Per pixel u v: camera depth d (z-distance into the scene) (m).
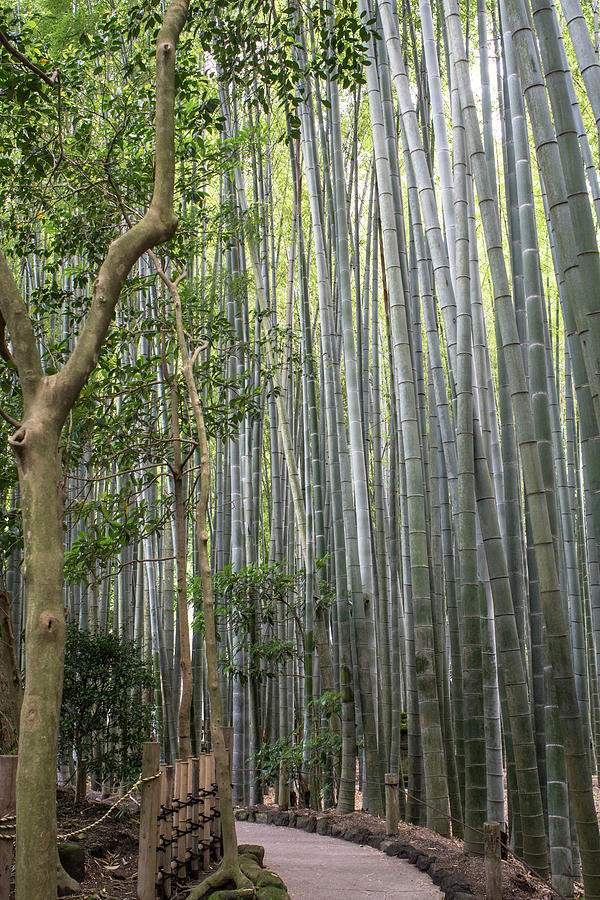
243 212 6.02
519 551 5.31
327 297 7.09
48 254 5.39
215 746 3.50
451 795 5.70
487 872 3.84
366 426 7.86
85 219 5.28
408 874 4.46
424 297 5.81
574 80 7.72
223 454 9.31
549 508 4.42
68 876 3.48
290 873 4.45
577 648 6.46
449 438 5.55
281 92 4.38
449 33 4.81
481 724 4.82
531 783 4.36
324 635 6.99
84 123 5.00
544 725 5.07
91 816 4.72
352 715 6.52
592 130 7.66
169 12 2.97
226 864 3.40
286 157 9.83
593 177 5.30
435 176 8.29
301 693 9.23
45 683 2.06
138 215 5.24
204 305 5.68
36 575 2.12
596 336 3.25
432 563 6.24
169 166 2.73
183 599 4.54
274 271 8.89
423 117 7.05
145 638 10.34
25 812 1.98
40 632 2.09
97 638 5.65
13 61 4.19
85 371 2.37
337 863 4.75
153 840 3.42
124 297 5.56
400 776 6.80
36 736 2.02
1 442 4.79
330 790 7.41
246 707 8.14
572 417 7.85
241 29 4.32
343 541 6.80
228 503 9.15
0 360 4.46
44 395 2.30
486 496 4.66
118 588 9.77
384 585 7.34
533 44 3.73
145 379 5.36
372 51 5.84
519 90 4.73
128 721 5.54
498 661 5.64
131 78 5.15
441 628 6.27
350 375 6.57
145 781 3.45
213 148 5.56
